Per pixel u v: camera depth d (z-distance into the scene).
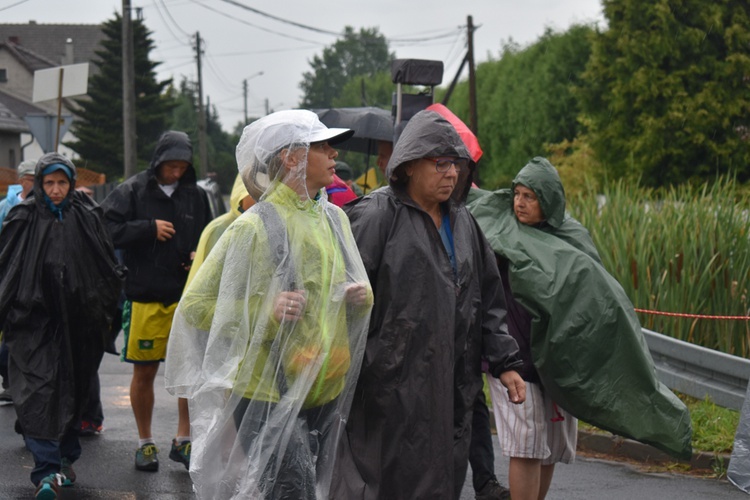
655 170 31.77
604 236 10.12
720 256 9.46
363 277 4.29
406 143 4.41
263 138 4.20
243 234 4.12
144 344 7.18
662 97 31.94
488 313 4.69
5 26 86.75
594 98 34.53
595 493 6.81
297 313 4.08
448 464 4.27
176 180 7.38
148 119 63.78
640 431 5.42
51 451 6.29
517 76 51.12
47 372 6.29
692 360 8.36
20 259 6.34
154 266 7.23
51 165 6.39
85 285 6.46
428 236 4.41
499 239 5.55
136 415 7.30
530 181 5.55
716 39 31.70
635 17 32.62
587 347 5.36
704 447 7.50
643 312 9.39
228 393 4.12
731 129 31.02
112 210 7.22
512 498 5.50
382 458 4.28
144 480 7.03
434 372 4.28
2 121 54.16
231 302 4.10
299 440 4.15
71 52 77.31
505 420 5.40
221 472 4.14
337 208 4.39
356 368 4.30
